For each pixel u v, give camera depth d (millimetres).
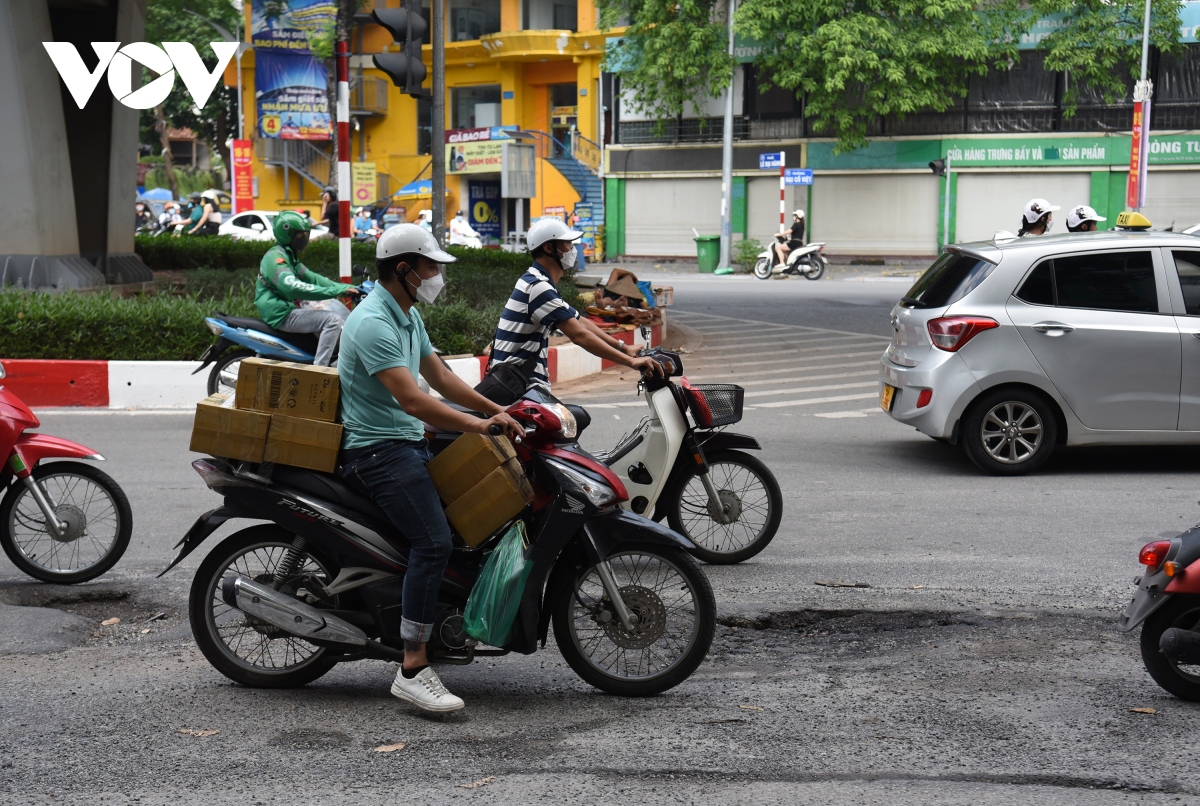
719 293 25672
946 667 4895
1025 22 33344
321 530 4367
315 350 10461
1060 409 8742
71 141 18391
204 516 4477
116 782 3771
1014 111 34656
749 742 4074
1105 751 3971
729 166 34656
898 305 9586
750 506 6566
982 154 34938
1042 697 4512
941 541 6914
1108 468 9078
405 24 11758
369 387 4289
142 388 11625
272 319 10383
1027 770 3816
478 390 5168
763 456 9469
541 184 42062
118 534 6203
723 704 4480
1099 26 32562
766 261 31422
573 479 4344
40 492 6074
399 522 4273
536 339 5902
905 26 33375
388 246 4219
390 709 4438
